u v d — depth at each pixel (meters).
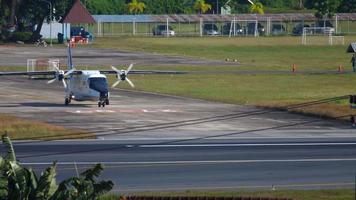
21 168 68.06
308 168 109.19
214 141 138.50
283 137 144.25
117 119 169.88
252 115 178.75
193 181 99.25
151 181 99.19
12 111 182.38
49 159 116.19
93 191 67.38
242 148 129.12
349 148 129.00
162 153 123.06
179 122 166.00
